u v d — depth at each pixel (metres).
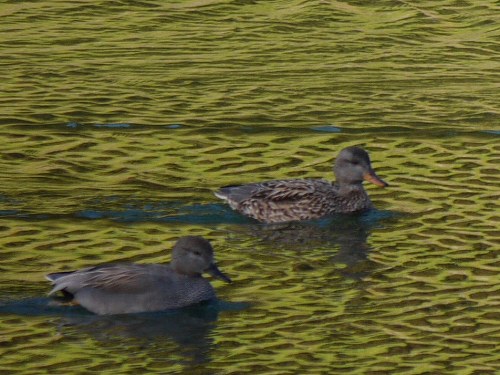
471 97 24.78
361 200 19.09
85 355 14.08
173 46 27.70
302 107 24.03
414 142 22.17
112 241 17.52
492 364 14.05
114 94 24.56
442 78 25.98
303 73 26.09
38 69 26.00
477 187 19.92
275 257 17.14
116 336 14.58
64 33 28.47
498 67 26.80
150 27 28.97
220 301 15.62
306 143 22.14
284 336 14.68
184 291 15.45
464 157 21.41
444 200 19.41
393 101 24.47
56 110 23.55
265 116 23.47
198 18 29.61
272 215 18.62
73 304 15.30
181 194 19.52
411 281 16.33
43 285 15.88
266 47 27.77
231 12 30.00
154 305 15.28
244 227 18.31
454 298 15.81
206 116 23.41
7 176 20.11
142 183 19.95
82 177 20.17
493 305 15.61
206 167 20.89
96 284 15.29
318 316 15.24
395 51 27.69
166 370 13.75
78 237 17.61
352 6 30.47
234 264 16.84
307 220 18.73
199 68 26.30
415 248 17.50
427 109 24.02
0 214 18.39
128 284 15.29
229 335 14.70
